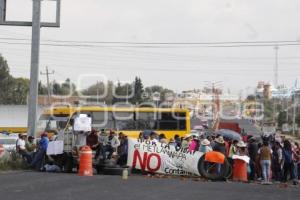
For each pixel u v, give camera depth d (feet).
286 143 80.64
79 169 81.15
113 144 88.89
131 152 84.89
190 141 86.89
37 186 61.98
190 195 56.59
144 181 71.82
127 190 59.72
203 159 80.48
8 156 89.20
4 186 61.52
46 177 73.87
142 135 98.68
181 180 76.69
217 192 60.59
